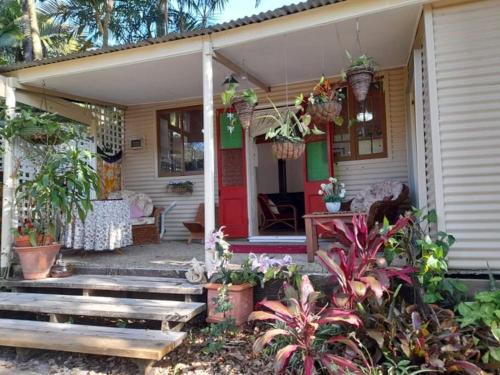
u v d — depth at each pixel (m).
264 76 5.67
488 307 2.63
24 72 5.03
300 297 2.82
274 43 4.38
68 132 4.85
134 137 7.28
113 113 7.18
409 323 2.78
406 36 4.32
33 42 9.23
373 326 2.76
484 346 2.55
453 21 3.37
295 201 9.34
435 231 3.49
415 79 4.22
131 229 5.69
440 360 2.38
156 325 3.82
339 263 2.98
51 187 4.28
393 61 5.31
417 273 2.98
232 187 6.25
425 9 3.44
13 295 4.05
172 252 5.40
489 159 3.26
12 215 4.79
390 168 5.64
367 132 5.77
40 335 3.12
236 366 2.92
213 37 4.11
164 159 7.14
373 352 2.71
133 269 4.28
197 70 5.11
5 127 4.59
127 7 11.32
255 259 3.62
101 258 5.01
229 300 3.39
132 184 7.30
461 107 3.34
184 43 4.25
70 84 5.53
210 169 4.04
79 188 4.43
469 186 3.30
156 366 2.99
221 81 5.75
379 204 4.25
